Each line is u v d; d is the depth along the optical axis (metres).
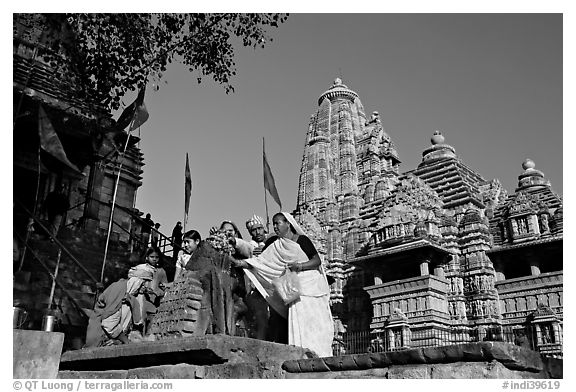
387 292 37.31
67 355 7.86
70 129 21.72
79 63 17.16
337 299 42.38
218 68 17.61
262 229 9.46
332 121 58.88
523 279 34.19
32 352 7.12
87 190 23.92
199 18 16.95
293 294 7.30
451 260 37.94
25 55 20.42
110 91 18.16
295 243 7.79
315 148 56.34
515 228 36.88
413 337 34.56
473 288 36.31
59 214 22.33
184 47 17.38
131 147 26.72
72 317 15.65
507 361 4.66
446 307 36.00
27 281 15.77
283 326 7.92
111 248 20.61
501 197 46.91
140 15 17.00
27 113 18.78
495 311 34.78
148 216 25.28
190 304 7.27
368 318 40.50
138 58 17.22
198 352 6.23
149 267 10.30
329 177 54.41
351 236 44.81
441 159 47.62
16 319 8.29
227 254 7.84
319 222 47.03
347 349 30.94
